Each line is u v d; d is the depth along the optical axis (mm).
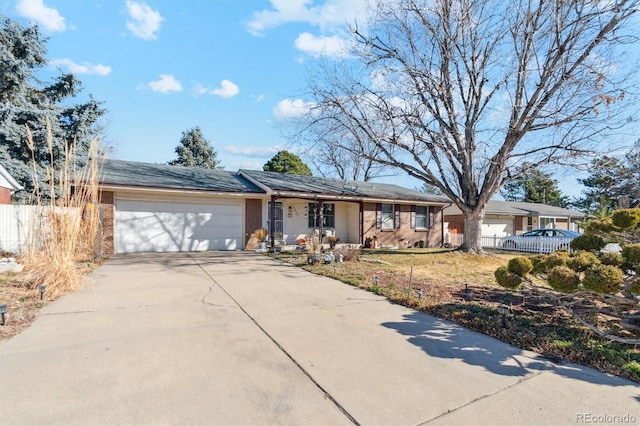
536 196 37125
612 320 4617
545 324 4477
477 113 11844
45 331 3990
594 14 8688
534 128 10023
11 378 2871
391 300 5742
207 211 13398
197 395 2652
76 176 7625
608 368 3227
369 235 16641
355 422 2354
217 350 3527
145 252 12156
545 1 9258
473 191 12461
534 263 4531
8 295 5355
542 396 2734
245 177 15875
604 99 8180
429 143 11594
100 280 6957
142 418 2350
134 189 11188
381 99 11281
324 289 6512
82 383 2805
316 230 14875
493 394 2758
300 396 2670
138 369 3072
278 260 10641
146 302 5336
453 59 11070
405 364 3287
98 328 4129
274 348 3613
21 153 14273
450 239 20984
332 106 11523
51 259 5984
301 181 16531
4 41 14227
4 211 9797
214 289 6332
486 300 5762
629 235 4660
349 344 3768
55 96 16594
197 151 33250
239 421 2336
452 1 10609
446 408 2543
